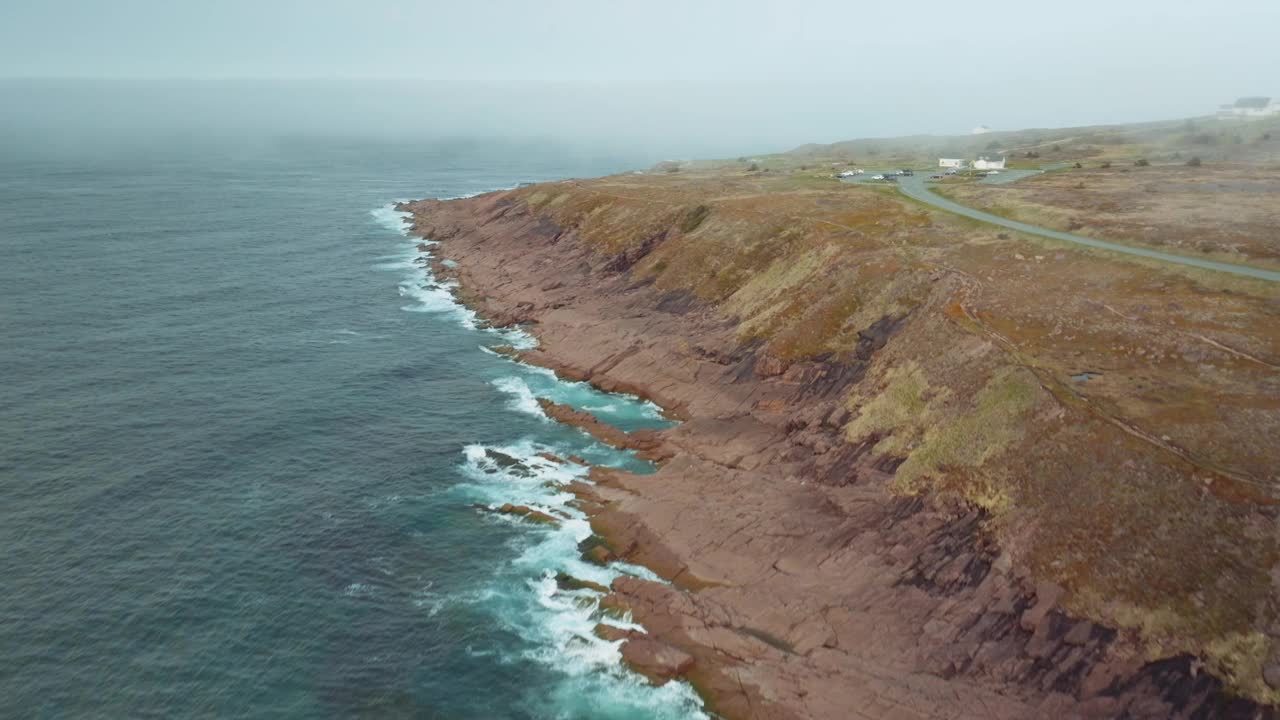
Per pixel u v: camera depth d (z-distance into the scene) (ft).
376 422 226.99
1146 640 113.19
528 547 167.94
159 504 178.50
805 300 248.93
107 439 207.00
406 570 159.74
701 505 173.37
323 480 193.26
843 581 142.72
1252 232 254.27
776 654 131.64
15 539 162.09
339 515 178.29
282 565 159.63
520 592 153.69
